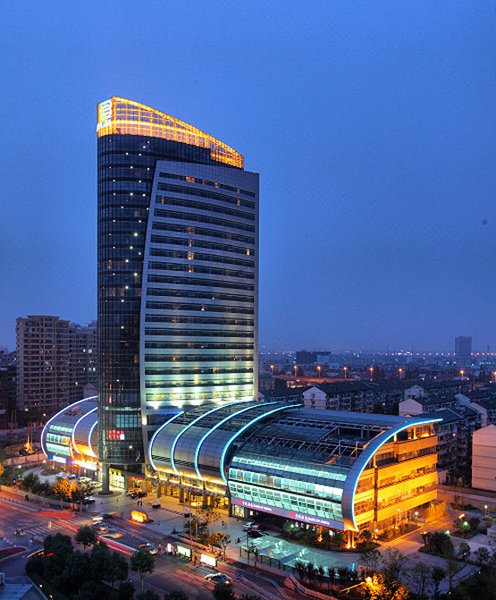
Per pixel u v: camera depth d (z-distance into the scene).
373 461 141.62
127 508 171.62
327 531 140.38
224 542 134.88
